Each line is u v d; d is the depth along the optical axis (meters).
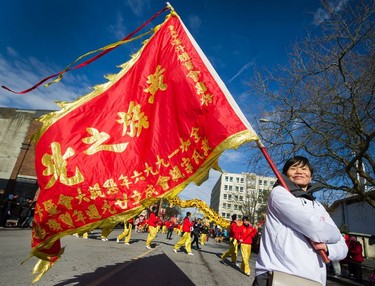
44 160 3.01
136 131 3.26
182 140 3.08
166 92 3.29
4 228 14.06
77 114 3.18
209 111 2.96
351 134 13.33
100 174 3.07
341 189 13.91
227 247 26.08
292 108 13.84
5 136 25.05
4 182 23.77
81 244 11.62
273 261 1.99
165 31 3.54
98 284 5.06
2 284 4.45
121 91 3.36
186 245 13.41
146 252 11.45
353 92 12.60
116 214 3.00
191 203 16.70
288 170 2.48
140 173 3.13
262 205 46.25
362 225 25.06
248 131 2.74
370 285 10.57
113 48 3.08
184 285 6.13
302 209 1.94
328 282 12.30
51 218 2.96
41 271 3.01
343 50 12.48
